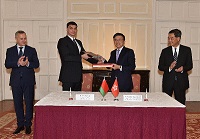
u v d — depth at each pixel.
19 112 4.38
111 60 4.26
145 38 7.55
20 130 4.45
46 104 2.96
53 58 7.65
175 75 4.23
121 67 4.00
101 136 2.90
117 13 7.53
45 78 7.70
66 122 2.91
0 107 6.70
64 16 7.48
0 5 7.54
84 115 2.90
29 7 7.56
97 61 4.34
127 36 7.55
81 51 4.42
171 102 3.11
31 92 4.36
